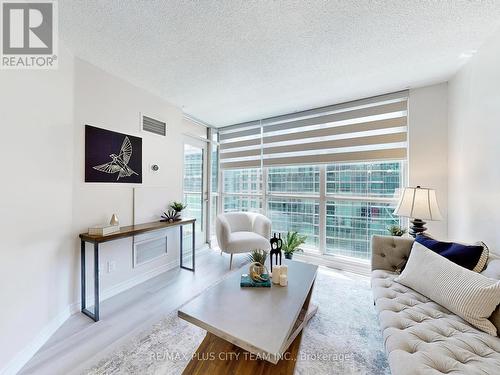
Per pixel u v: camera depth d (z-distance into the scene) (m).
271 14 1.52
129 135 2.53
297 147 3.51
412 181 2.63
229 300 1.45
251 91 2.76
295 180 3.64
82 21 1.59
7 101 1.36
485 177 1.78
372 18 1.55
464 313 1.23
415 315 1.31
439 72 2.29
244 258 3.51
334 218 3.30
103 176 2.26
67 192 1.92
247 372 1.20
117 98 2.39
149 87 2.64
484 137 1.79
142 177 2.69
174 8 1.47
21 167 1.46
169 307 2.10
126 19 1.57
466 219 2.07
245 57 2.04
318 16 1.54
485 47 1.79
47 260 1.69
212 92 2.79
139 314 1.98
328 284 2.62
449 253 1.59
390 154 2.80
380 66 2.18
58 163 1.82
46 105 1.68
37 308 1.58
